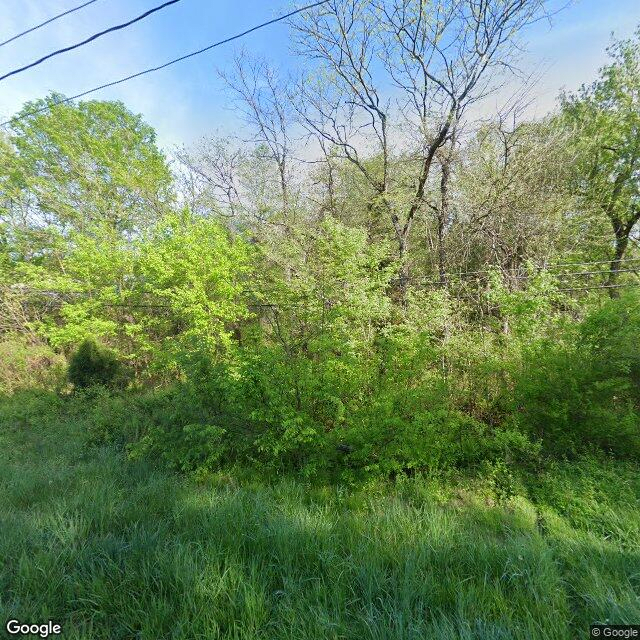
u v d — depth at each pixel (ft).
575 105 44.34
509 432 15.21
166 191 48.24
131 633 7.46
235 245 34.40
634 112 39.52
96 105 47.55
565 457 15.33
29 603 7.95
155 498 13.57
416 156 32.60
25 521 11.37
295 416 15.65
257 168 43.57
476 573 8.97
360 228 31.48
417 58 30.17
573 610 7.92
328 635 7.07
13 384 36.27
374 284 25.05
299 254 31.91
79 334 34.22
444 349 19.30
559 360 16.40
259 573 8.68
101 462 18.30
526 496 13.83
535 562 8.98
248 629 7.02
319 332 19.24
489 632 6.74
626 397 16.39
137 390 32.83
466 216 29.35
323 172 41.83
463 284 25.95
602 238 36.06
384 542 10.21
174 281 32.81
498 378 18.84
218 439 17.11
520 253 28.68
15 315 43.52
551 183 29.66
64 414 28.71
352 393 16.83
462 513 12.85
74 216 45.21
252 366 16.24
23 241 46.93
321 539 10.25
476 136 30.53
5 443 22.49
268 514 11.76
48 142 46.09
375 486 14.93
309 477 15.92
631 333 15.55
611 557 9.50
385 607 7.63
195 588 8.03
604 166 41.93
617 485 13.09
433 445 15.56
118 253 34.76
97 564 9.39
